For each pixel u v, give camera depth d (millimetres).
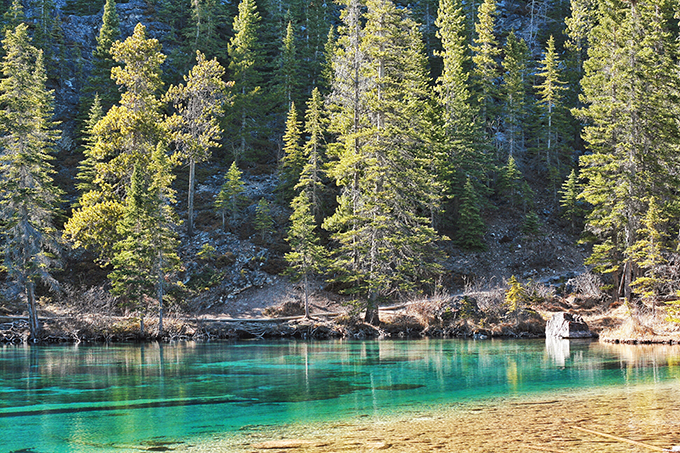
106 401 12477
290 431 9141
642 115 37000
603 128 39875
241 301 40906
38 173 36062
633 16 40250
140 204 34688
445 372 17375
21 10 70875
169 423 10000
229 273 43094
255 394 13336
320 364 20125
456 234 50312
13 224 32750
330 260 39094
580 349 24875
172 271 38031
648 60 37906
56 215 44219
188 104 51062
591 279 41000
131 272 33344
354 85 40188
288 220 50094
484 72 62281
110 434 9148
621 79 38719
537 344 28375
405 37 39156
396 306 40344
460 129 52375
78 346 29594
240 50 64625
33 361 21625
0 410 11477
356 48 39812
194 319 35781
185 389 14258
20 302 38656
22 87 38562
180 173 57500
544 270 48062
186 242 46281
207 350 26516
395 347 27406
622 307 36625
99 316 34719
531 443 7934
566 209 57469
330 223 39500
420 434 8688
